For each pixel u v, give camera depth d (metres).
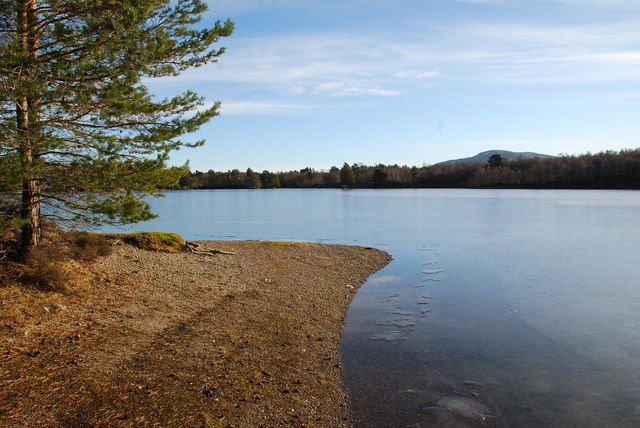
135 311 9.78
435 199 86.44
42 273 9.41
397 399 7.98
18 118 8.40
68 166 8.82
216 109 10.09
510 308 14.02
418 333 11.62
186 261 15.27
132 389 6.66
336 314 13.23
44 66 8.11
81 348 7.54
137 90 9.46
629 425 7.24
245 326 10.57
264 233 35.66
